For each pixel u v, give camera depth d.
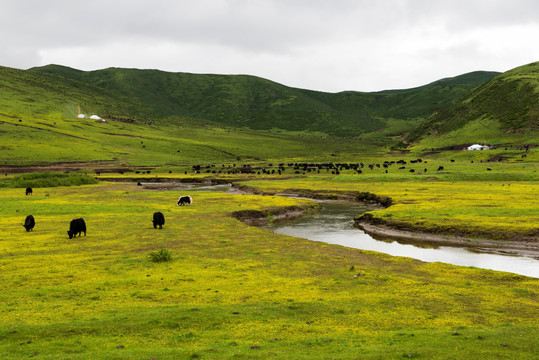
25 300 17.95
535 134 199.75
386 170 119.56
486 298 19.14
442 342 13.21
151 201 64.44
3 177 115.62
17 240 32.44
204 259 27.12
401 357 11.94
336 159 199.62
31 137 191.12
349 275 23.53
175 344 13.09
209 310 16.38
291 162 187.38
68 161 160.38
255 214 54.84
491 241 38.22
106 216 46.84
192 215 49.34
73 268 23.83
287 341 13.34
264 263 26.31
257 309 16.69
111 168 150.88
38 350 12.39
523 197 60.66
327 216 58.91
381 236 43.97
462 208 52.19
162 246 31.25
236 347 12.74
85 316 15.73
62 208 52.75
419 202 60.56
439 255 34.62
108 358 11.74
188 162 184.50
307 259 27.98
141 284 20.73
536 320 15.94
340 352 12.34
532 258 33.12
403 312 16.78
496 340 13.44
